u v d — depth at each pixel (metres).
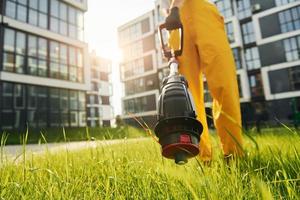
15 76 17.70
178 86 0.89
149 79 41.88
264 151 1.60
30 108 18.36
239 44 30.84
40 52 19.61
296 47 28.42
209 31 1.70
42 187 1.07
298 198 0.77
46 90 19.58
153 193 1.00
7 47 17.70
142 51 43.19
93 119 54.41
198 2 1.78
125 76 45.28
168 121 0.78
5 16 17.75
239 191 0.89
